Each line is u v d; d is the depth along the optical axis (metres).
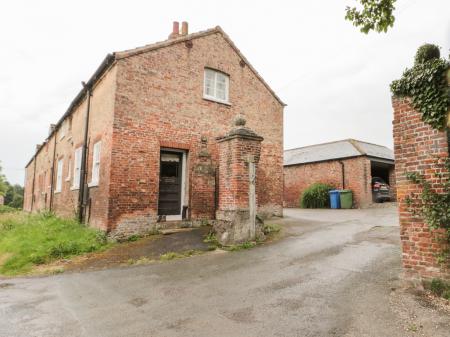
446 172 4.44
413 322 3.62
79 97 13.27
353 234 8.80
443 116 4.51
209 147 11.62
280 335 3.44
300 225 10.78
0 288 5.64
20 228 11.80
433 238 4.54
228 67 12.70
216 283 5.31
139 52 10.13
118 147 9.48
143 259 7.24
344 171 19.88
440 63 4.55
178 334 3.54
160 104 10.52
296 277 5.40
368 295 4.46
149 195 9.94
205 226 10.88
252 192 8.59
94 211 10.34
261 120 13.48
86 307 4.50
